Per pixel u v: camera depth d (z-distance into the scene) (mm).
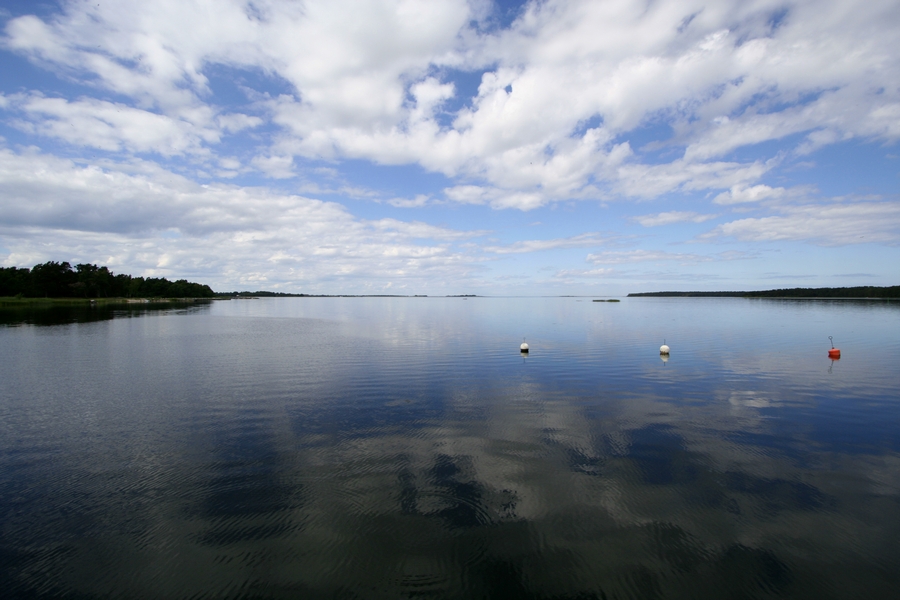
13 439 14977
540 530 9406
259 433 15414
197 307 141625
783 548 8859
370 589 7727
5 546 8992
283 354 33969
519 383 23359
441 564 8352
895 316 75188
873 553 8711
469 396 20578
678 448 13953
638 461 12914
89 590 7762
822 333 47656
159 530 9492
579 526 9562
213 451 13797
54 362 30203
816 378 24703
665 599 7531
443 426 16109
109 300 162375
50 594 7660
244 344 40406
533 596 7578
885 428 16016
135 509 10344
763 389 22016
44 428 16109
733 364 29047
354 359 31484
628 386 22656
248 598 7555
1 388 22406
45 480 11867
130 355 33375
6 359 31438
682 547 8867
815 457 13320
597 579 7984
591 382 23625
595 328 55594
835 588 7793
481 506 10336
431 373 26109
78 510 10320
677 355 32781
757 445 14250
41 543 9078
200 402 19594
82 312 92062
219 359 31531
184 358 32000
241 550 8805
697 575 8094
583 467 12492
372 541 9039
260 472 12219
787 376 25219
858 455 13500
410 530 9398
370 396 20578
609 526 9570
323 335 48969
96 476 12086
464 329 55750
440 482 11555
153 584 7887
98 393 21312
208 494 10992
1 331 51125
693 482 11602
